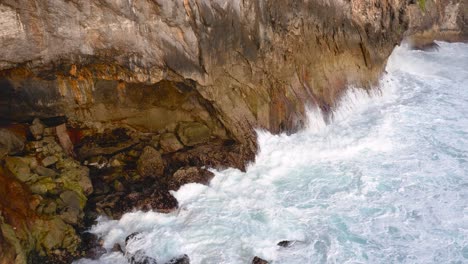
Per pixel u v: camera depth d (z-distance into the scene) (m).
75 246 13.16
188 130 17.25
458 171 16.77
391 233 13.84
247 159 17.09
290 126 18.77
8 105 15.15
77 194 14.42
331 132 19.31
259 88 17.91
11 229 11.79
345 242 13.50
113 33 14.23
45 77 14.83
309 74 19.58
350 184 16.16
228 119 17.28
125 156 16.61
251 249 13.24
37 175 13.99
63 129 15.73
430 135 19.17
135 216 14.51
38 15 13.15
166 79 16.00
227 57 16.42
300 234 13.85
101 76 15.46
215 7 15.18
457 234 13.76
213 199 15.35
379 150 18.20
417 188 15.88
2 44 12.93
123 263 13.01
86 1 13.45
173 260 12.91
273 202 15.24
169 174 16.00
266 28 17.05
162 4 14.20
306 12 18.30
